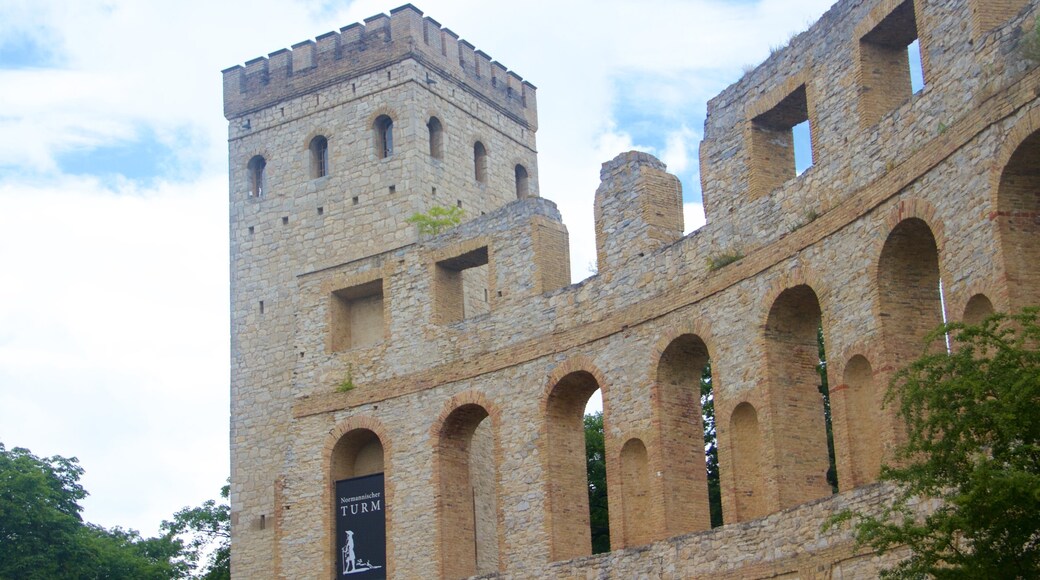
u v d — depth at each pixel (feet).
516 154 259.39
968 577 103.60
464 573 194.90
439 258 204.95
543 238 195.62
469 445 200.75
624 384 180.24
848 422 151.43
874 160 152.25
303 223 243.19
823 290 156.56
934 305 149.79
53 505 266.77
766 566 154.51
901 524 136.05
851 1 159.74
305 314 215.92
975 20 139.23
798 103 169.27
